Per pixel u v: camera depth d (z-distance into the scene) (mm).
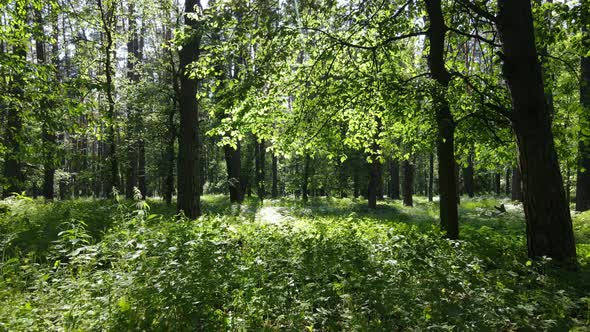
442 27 8773
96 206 15961
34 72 10133
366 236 8977
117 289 4875
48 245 7902
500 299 5000
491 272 6109
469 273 5816
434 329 4398
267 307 5008
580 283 5988
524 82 7363
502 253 7703
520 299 5242
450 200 8805
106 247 6527
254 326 4812
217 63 9188
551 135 7453
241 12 8383
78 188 42188
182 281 4832
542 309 4934
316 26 9328
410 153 11930
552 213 7191
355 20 9828
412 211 24797
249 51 8914
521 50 7359
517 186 27812
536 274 5973
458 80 9711
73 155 12453
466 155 11742
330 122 10406
